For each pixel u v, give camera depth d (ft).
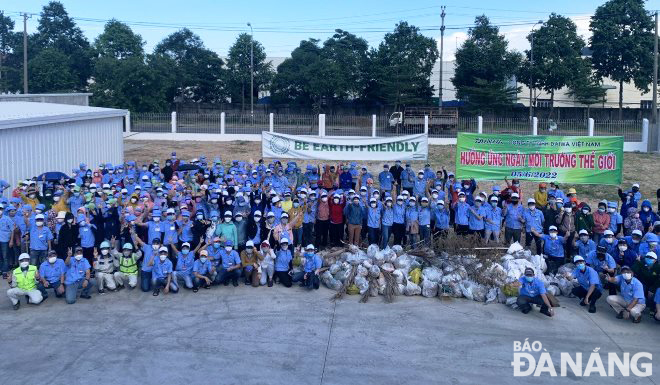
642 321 43.14
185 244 48.14
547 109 194.29
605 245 48.80
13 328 40.68
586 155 63.52
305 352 37.42
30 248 50.70
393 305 45.83
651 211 55.06
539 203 59.88
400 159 77.61
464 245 51.21
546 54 189.37
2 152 64.44
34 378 33.76
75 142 81.20
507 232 55.72
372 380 34.01
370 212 56.24
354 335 40.06
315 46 218.79
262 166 72.54
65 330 40.40
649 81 194.49
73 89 212.23
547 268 51.39
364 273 48.11
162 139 129.29
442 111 145.79
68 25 241.76
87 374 34.30
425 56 203.21
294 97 211.82
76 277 45.37
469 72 199.21
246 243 50.29
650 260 43.78
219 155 112.98
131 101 187.73
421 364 36.04
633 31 195.00
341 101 210.18
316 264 48.73
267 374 34.58
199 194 56.65
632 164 101.04
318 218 57.67
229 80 213.46
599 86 195.62
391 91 193.67
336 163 102.12
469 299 47.09
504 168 64.69
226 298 46.93
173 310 44.27
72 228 49.67
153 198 59.41
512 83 209.97
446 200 63.00
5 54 234.79
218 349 37.70
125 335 39.65
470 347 38.45
